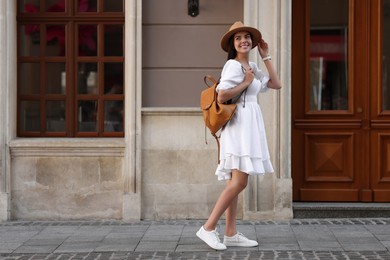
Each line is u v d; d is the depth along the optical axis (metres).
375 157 10.17
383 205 9.96
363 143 10.18
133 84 9.80
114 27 10.27
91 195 9.95
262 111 9.77
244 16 9.79
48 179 9.95
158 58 9.98
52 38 10.30
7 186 9.91
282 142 9.73
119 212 9.95
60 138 10.14
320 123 10.17
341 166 10.20
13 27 10.08
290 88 9.77
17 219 9.99
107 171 9.92
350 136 10.18
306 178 10.18
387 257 7.42
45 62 10.28
